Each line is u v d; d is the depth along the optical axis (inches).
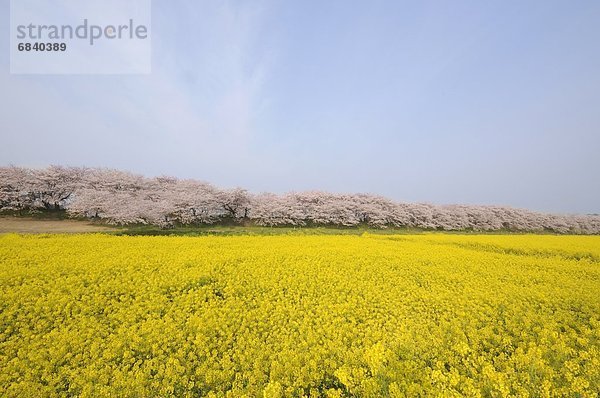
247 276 455.5
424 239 976.3
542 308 352.5
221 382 225.8
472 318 321.4
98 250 586.2
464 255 632.4
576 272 530.6
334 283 442.6
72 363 241.1
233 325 305.0
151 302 358.0
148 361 237.1
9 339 282.2
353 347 261.7
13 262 480.7
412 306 363.6
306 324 307.1
